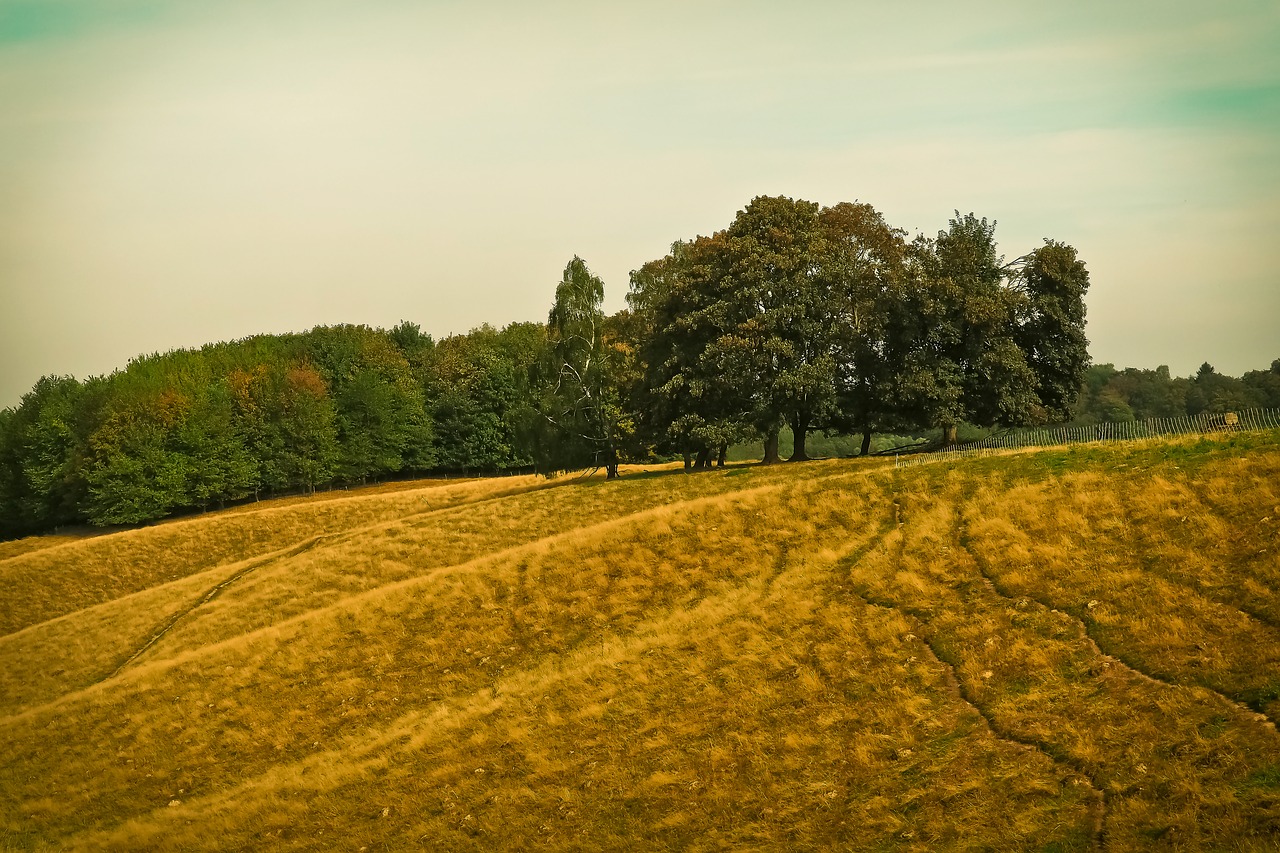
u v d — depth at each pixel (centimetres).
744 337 6106
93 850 2828
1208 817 1617
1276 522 2569
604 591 3859
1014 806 1838
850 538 3656
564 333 7725
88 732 3791
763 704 2608
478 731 2953
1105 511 3044
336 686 3653
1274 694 1875
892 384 6153
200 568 7394
